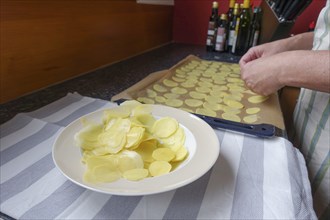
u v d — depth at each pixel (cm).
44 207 26
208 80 76
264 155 36
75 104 52
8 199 27
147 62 96
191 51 122
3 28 47
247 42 114
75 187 29
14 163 32
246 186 30
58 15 60
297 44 67
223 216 26
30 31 53
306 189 30
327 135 54
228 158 35
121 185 24
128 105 41
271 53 66
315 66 43
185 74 81
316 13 121
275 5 94
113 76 76
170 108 41
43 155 34
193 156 29
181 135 34
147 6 107
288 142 40
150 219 25
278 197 28
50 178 30
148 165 28
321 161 56
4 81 50
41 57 58
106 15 79
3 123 43
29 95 56
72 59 68
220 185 30
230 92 66
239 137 41
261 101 60
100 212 26
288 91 82
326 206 56
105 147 30
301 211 26
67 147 29
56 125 42
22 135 39
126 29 94
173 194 28
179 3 140
